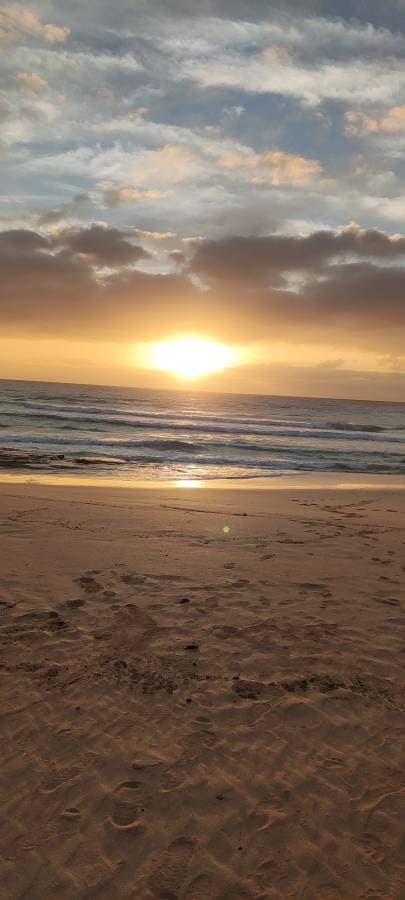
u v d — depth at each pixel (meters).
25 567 6.34
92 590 5.66
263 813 2.68
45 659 4.16
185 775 2.93
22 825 2.54
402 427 54.25
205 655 4.31
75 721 3.38
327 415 70.50
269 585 6.00
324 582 6.15
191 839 2.51
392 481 18.91
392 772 3.00
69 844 2.45
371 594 5.79
